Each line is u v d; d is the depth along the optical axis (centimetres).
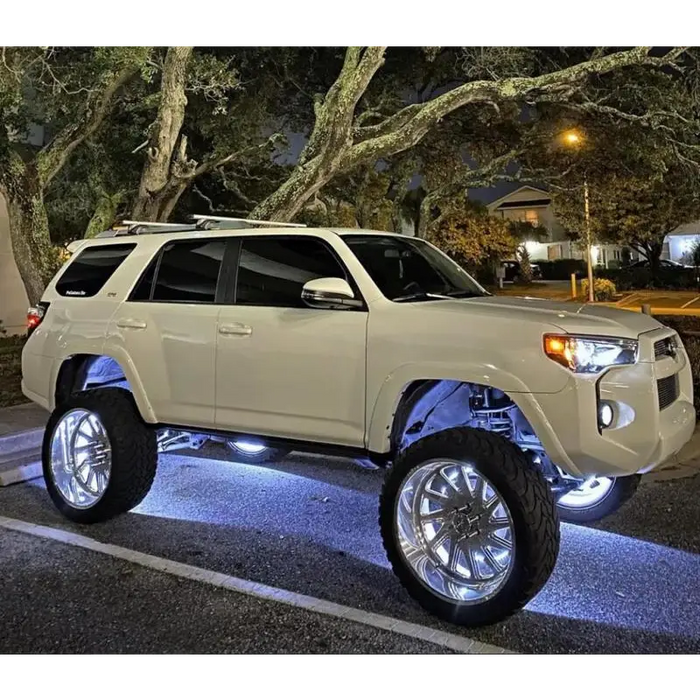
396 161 1798
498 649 326
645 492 548
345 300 404
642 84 1302
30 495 564
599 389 338
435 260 502
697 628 343
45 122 1176
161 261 499
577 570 410
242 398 439
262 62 1424
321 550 446
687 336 1027
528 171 1730
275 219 1049
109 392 500
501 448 346
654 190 3105
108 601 375
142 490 491
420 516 371
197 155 1485
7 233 1367
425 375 369
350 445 402
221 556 436
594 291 2850
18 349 1251
